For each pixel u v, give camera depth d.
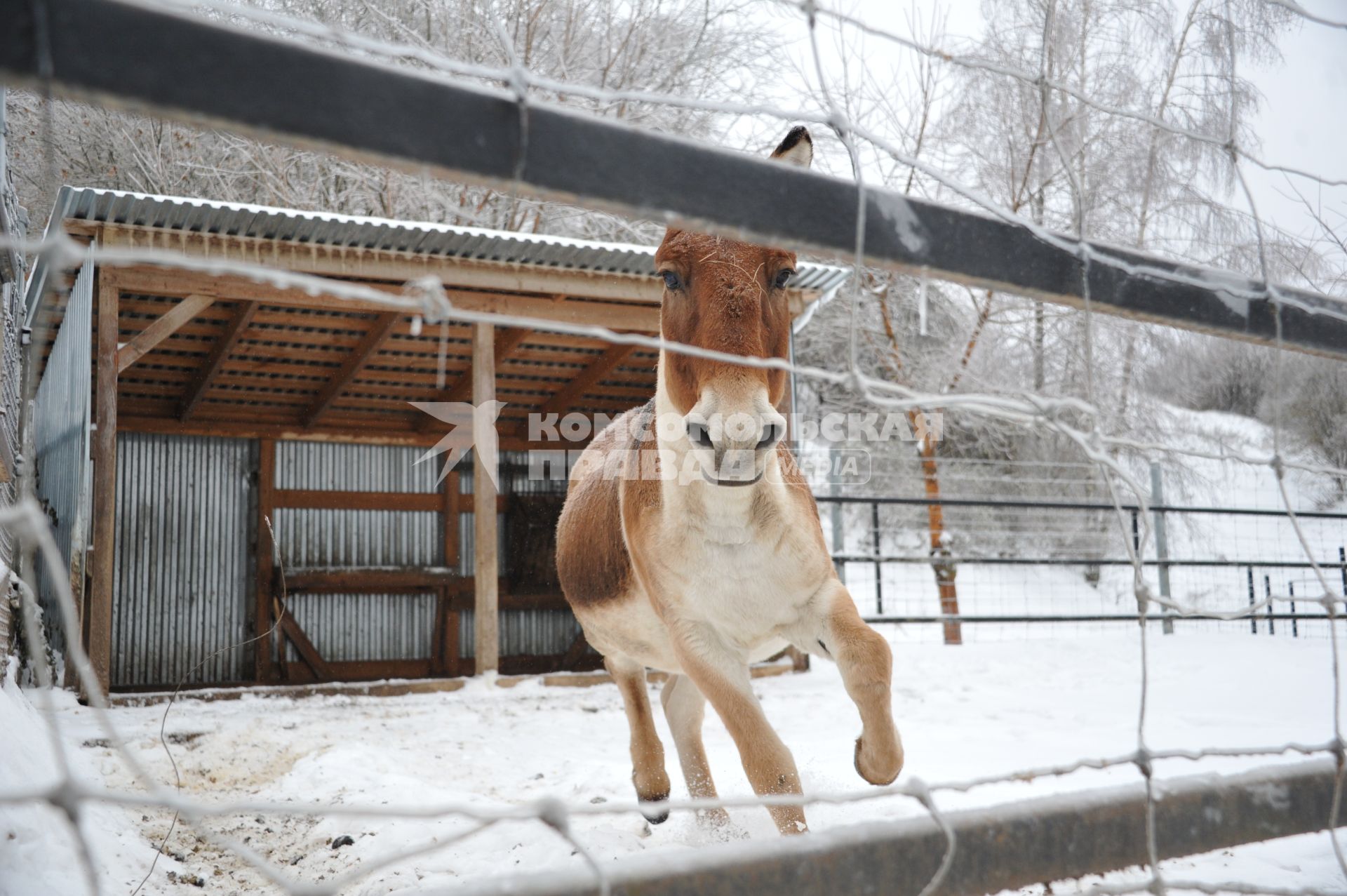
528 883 1.11
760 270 2.71
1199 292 1.63
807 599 3.11
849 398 16.83
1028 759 5.18
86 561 7.54
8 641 5.19
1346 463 11.17
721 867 1.20
